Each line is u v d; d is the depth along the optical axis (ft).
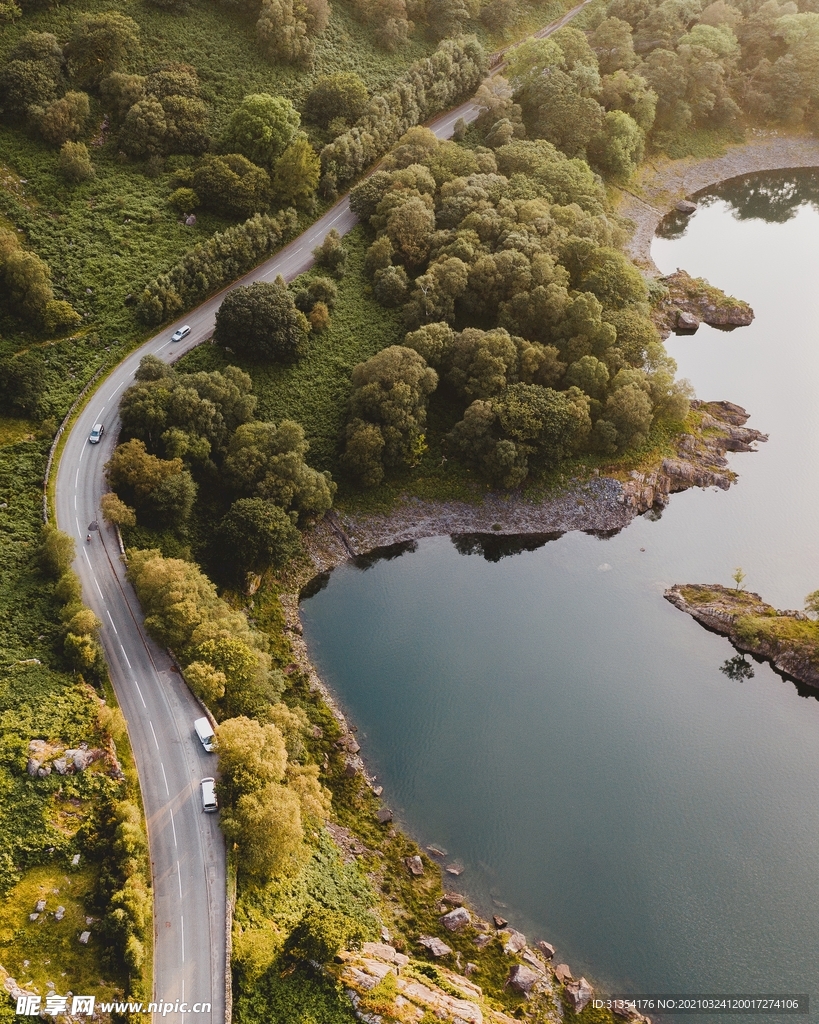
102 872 267.18
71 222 505.25
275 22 611.47
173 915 269.03
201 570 415.85
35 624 341.62
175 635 345.51
